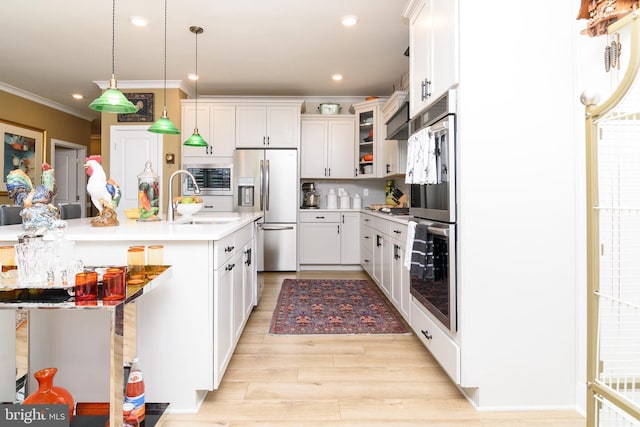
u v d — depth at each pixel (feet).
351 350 8.23
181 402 5.87
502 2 5.86
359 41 12.46
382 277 12.31
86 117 22.93
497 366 5.89
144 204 8.21
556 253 5.90
